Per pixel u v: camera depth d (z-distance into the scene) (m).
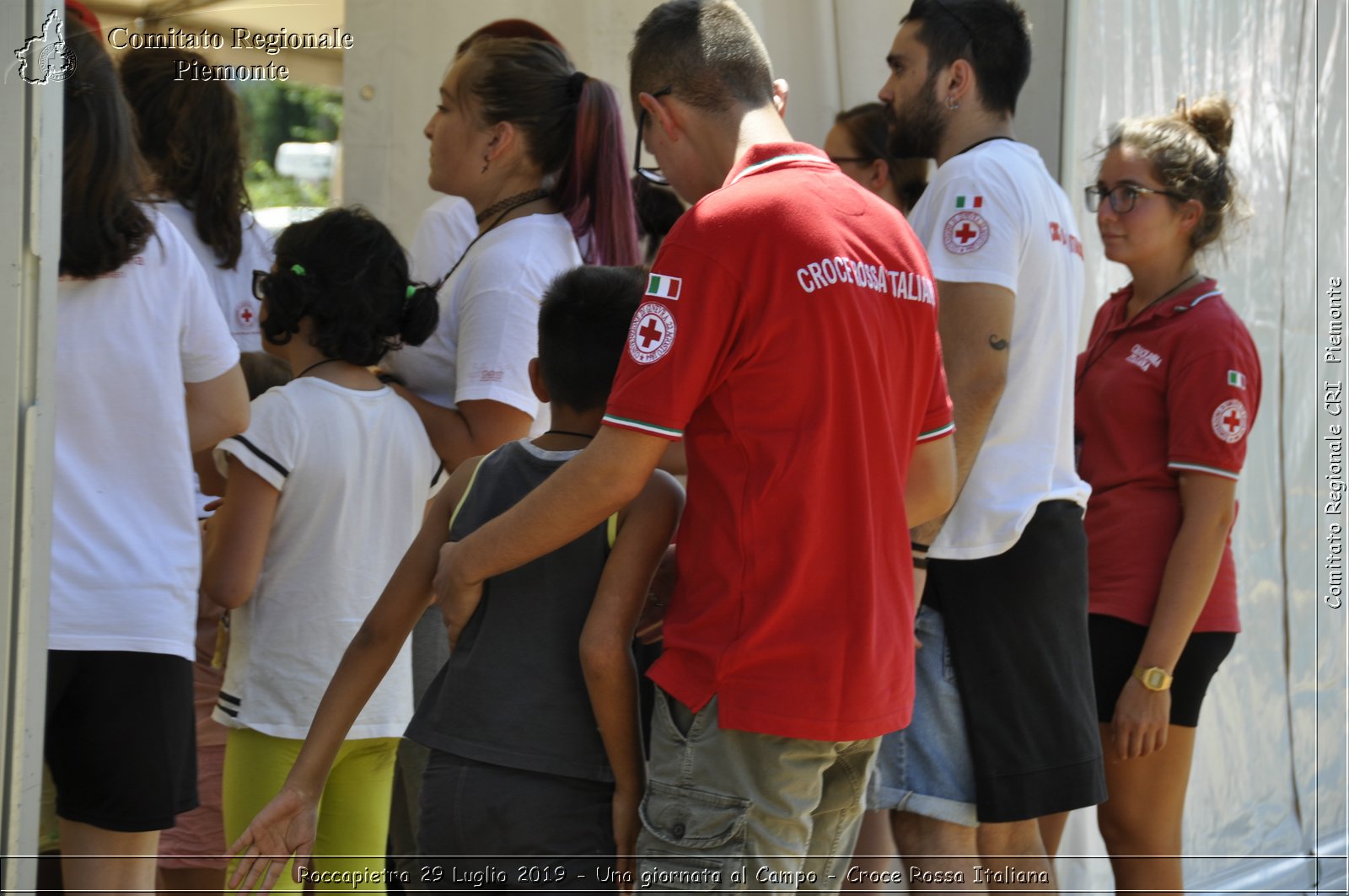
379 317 4.47
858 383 3.34
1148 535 5.51
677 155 3.74
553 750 3.62
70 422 3.64
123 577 3.70
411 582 3.82
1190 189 5.55
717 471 3.39
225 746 4.99
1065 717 4.73
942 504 3.96
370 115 6.36
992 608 4.65
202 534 4.66
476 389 4.68
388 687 4.50
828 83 6.94
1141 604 5.48
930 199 4.75
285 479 4.26
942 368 3.89
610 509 3.32
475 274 4.85
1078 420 5.86
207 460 4.82
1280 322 7.64
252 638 4.36
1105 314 6.00
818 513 3.31
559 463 3.73
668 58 3.67
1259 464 7.59
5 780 3.16
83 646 3.64
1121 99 6.85
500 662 3.65
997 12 4.83
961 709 4.71
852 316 3.33
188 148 5.09
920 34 4.89
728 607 3.38
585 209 5.10
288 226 4.54
